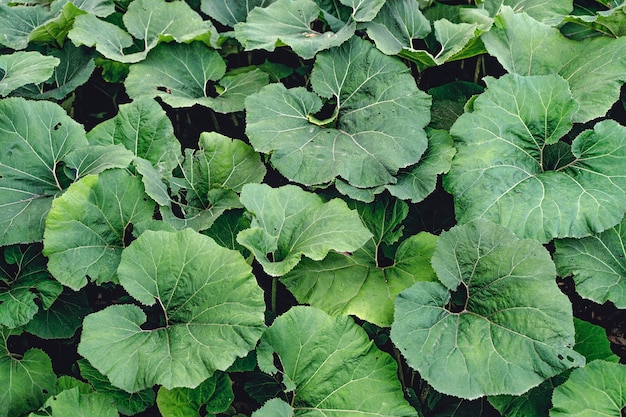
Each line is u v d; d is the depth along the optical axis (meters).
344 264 2.09
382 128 2.21
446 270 1.99
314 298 2.03
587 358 2.01
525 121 2.15
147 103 2.24
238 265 1.94
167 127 2.23
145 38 2.48
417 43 2.48
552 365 1.85
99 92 2.65
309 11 2.44
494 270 1.97
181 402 1.96
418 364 1.88
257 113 2.22
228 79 2.43
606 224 1.99
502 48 2.30
